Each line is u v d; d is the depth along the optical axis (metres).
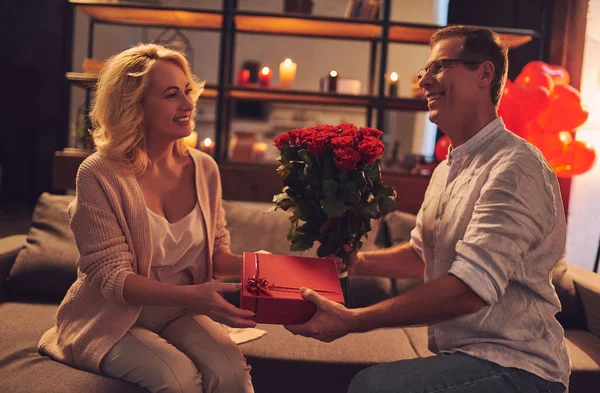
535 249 1.35
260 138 5.91
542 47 3.57
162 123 1.57
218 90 3.76
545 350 1.33
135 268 1.53
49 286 2.09
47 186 7.29
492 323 1.34
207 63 6.21
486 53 1.41
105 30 6.75
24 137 7.24
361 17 3.87
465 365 1.32
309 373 1.77
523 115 2.48
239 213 2.31
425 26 3.72
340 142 1.45
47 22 7.14
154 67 1.55
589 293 2.09
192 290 1.39
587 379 1.74
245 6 5.92
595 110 3.56
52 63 7.19
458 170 1.46
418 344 1.95
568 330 2.10
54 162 3.46
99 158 1.54
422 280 2.22
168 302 1.40
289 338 1.93
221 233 1.81
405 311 1.27
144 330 1.53
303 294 1.33
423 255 1.58
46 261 2.09
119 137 1.54
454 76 1.42
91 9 3.86
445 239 1.42
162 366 1.40
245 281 1.40
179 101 1.58
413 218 2.33
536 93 2.45
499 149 1.39
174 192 1.66
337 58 5.98
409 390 1.28
